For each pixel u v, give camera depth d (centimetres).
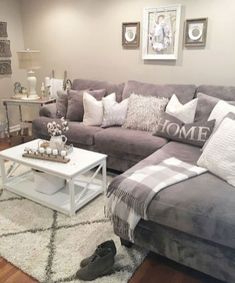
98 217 223
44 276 165
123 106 322
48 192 245
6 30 435
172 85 316
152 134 287
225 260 147
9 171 297
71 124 327
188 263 161
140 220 173
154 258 183
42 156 238
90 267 164
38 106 404
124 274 168
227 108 244
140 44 363
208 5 307
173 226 158
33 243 193
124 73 388
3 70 440
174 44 338
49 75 460
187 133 258
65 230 207
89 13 391
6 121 455
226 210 147
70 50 426
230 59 312
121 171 296
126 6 359
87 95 334
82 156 247
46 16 431
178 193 164
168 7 329
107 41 388
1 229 207
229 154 179
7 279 164
